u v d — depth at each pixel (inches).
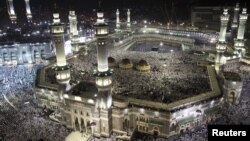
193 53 4197.8
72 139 2126.0
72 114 2273.6
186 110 2166.6
